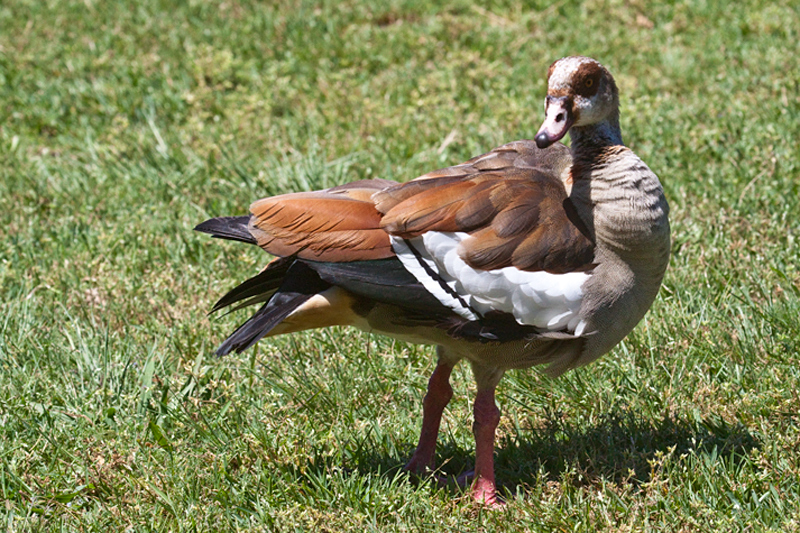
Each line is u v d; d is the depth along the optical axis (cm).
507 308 757
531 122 1454
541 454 853
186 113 1570
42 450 852
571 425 884
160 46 1788
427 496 792
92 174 1386
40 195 1326
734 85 1534
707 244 1130
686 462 798
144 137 1468
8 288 1120
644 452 811
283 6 1914
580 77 764
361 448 848
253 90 1630
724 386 891
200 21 1873
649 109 1459
